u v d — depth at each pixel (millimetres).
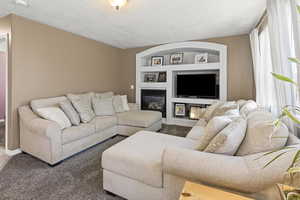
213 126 1351
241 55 3666
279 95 1631
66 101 2754
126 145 1759
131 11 2479
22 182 1803
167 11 2480
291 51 1448
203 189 926
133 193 1472
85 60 3791
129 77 5051
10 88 2482
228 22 2918
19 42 2543
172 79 4465
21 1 2152
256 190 952
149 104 4895
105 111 3436
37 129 2129
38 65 2814
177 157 1152
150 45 4633
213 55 4305
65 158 2314
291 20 1386
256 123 1308
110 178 1585
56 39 3119
